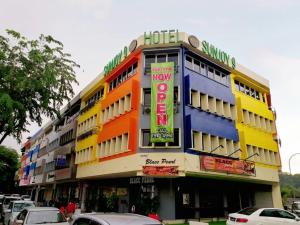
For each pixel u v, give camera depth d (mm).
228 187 24125
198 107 20859
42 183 43094
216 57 23844
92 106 29328
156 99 19562
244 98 25984
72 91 21922
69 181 34562
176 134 19438
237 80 26328
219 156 21156
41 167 45250
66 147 34344
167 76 20016
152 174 18172
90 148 27234
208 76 23047
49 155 42062
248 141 24484
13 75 19203
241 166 21453
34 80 19625
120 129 22047
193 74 21438
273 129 28828
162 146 19016
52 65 20500
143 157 18875
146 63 21719
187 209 20047
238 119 24172
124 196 22844
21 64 19891
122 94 23125
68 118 38312
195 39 22375
